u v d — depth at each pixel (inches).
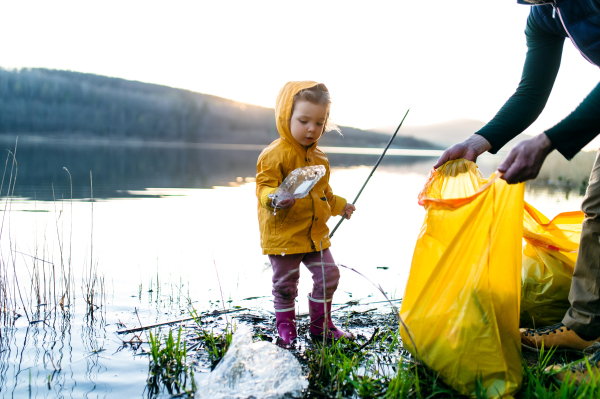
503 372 67.3
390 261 157.9
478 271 71.2
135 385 72.9
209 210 254.1
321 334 95.7
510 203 73.7
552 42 88.3
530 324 96.9
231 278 136.3
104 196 294.5
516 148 66.2
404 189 369.7
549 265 94.7
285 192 89.8
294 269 96.0
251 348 77.7
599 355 70.9
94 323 101.0
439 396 70.4
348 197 321.1
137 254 160.1
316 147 107.0
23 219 205.5
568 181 401.1
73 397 69.0
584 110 63.7
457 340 69.7
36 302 114.5
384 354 85.3
